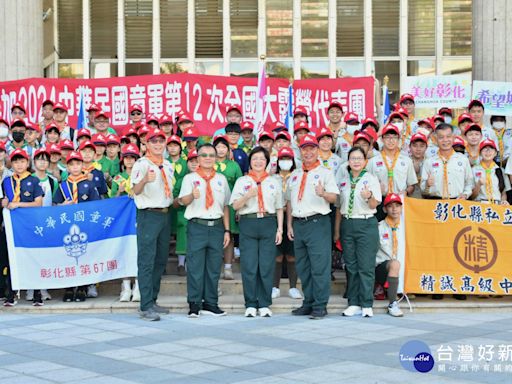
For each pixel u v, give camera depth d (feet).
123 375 20.72
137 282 31.83
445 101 39.01
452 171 31.81
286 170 31.45
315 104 40.73
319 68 59.67
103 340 25.34
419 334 26.03
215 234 29.78
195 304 29.81
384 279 30.63
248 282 29.81
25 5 46.06
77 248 31.71
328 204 29.43
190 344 24.64
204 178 29.76
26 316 30.14
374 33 59.67
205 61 60.34
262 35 59.77
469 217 31.60
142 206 29.35
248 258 29.76
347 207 29.55
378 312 30.63
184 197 29.63
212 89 40.52
